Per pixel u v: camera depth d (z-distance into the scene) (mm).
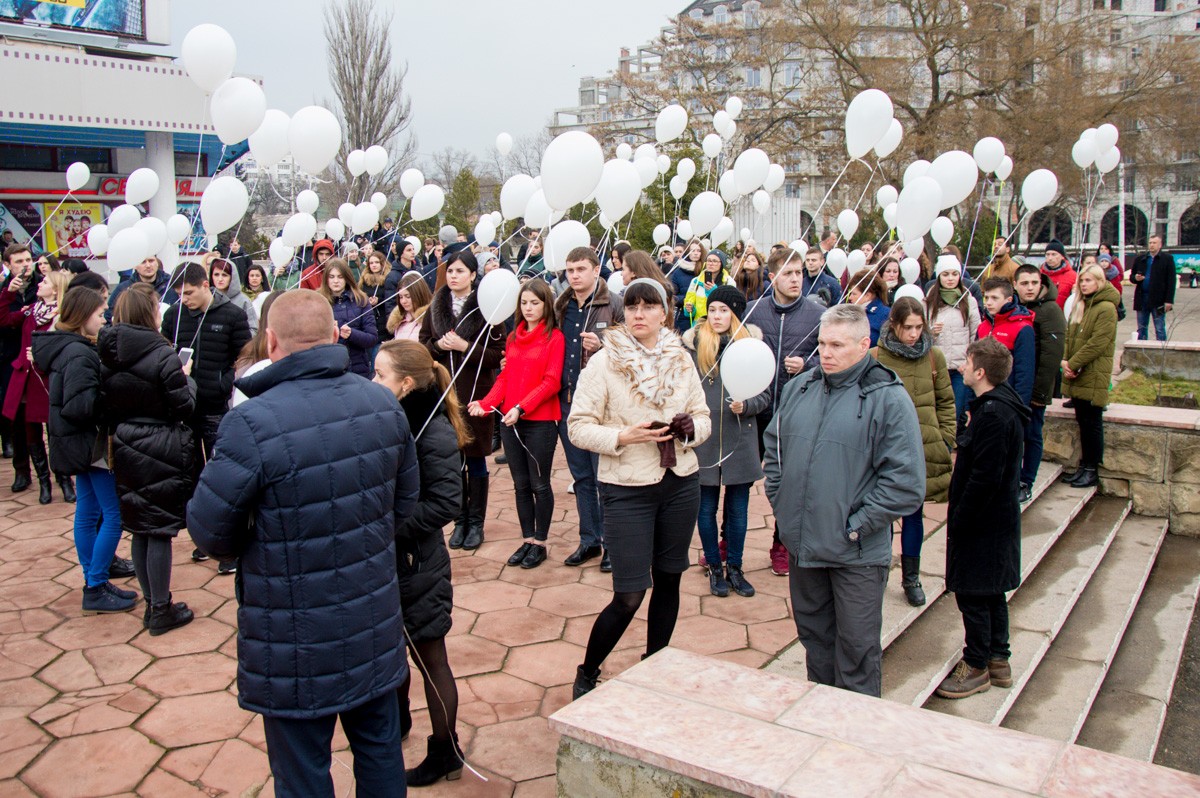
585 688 3471
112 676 3752
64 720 3391
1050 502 6449
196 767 3094
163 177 15250
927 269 8977
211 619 4352
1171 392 9938
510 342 4957
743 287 7773
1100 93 25656
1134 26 38312
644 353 3393
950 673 3990
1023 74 25047
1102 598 5188
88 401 4188
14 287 6477
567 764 2381
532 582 4812
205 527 2162
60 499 6461
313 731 2311
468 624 4273
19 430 6582
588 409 3375
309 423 2236
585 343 4719
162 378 3957
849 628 3133
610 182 4672
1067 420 6961
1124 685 4391
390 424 2406
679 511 3408
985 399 3703
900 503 3025
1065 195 25125
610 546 3357
